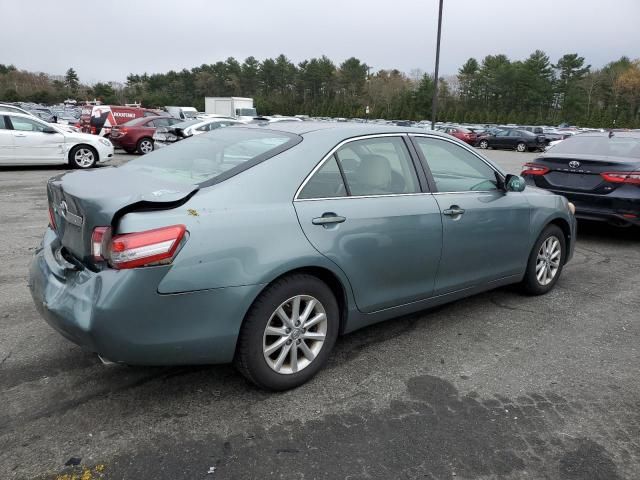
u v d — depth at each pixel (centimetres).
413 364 365
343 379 341
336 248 321
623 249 720
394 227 351
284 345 315
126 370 342
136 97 10538
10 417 289
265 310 298
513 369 362
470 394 328
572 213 526
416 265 371
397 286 365
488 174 441
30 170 1431
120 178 321
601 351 394
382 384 337
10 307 441
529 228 464
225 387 326
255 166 312
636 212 685
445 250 388
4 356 356
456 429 291
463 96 9619
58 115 3822
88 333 259
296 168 320
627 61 10131
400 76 10438
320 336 330
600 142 802
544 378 351
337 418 298
